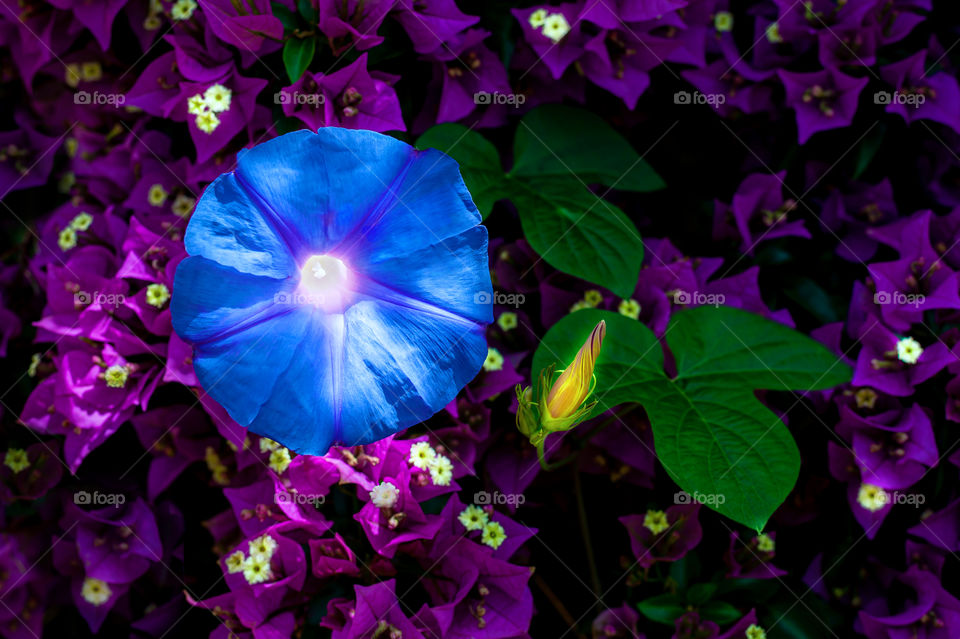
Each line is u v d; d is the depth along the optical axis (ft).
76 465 2.16
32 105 2.47
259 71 2.19
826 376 2.16
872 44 2.27
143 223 2.24
